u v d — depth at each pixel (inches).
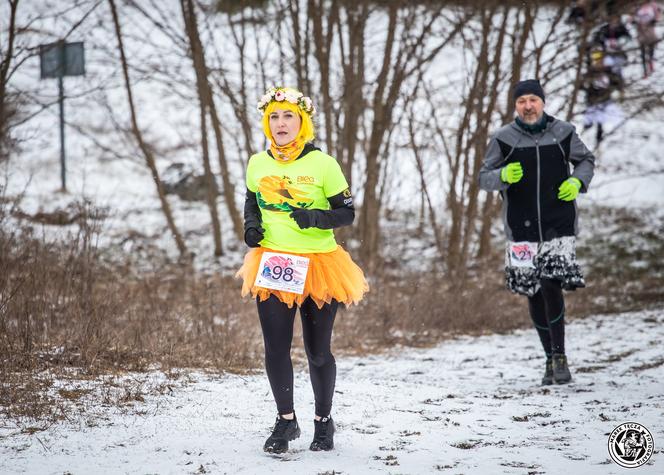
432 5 1119.0
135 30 1763.0
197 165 1486.2
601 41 1125.1
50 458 324.2
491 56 1238.9
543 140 558.9
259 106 361.4
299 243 356.8
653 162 1473.9
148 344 566.6
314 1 1045.2
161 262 1112.8
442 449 354.3
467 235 1025.5
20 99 882.8
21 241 644.7
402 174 1434.5
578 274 552.4
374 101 1069.1
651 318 856.9
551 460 333.7
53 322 560.1
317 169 358.0
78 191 1330.0
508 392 517.0
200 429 379.2
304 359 634.8
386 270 1048.8
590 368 604.7
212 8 1253.1
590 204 1370.6
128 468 314.0
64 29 1008.9
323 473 312.0
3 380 445.4
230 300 778.8
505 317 846.5
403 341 751.1
